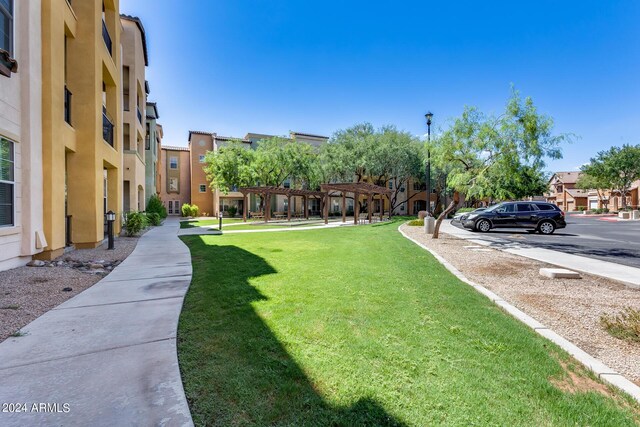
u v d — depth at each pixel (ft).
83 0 31.48
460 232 52.49
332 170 108.99
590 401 7.83
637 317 12.28
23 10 21.66
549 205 52.06
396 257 26.94
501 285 18.71
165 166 136.05
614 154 115.24
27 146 21.94
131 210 58.95
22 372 8.46
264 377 8.45
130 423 6.57
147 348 9.97
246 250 31.12
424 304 14.56
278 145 103.14
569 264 24.72
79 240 31.32
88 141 31.55
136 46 60.70
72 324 11.93
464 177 39.22
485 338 11.12
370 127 118.11
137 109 63.26
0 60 17.67
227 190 104.88
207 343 10.37
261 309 13.58
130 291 16.46
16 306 13.71
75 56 31.17
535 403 7.68
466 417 7.09
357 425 6.77
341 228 61.36
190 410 7.06
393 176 122.72
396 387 8.15
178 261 24.99
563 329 12.45
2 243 19.95
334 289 16.81
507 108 36.04
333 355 9.70
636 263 25.44
